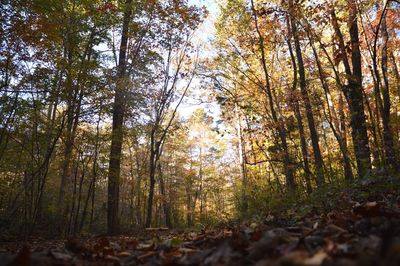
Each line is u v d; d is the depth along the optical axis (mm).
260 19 14242
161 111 18562
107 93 12438
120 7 13836
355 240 2396
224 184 35406
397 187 5703
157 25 16844
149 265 2609
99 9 11648
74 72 11117
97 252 3191
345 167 10227
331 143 20375
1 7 9039
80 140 13547
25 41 9516
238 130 22000
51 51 10570
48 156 10961
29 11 9648
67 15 11227
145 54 16188
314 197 7535
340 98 15742
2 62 9781
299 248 2404
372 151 10117
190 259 2602
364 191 6102
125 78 13602
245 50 15766
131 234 12531
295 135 15297
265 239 2631
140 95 15109
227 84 18328
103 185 24047
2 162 13180
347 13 11305
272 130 13953
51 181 16734
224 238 3443
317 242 2568
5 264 2232
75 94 11320
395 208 4086
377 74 9180
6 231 11141
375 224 2904
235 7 14742
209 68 17531
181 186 41469
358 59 10297
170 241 3773
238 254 2457
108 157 14328
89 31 12078
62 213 13883
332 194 7062
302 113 16203
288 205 8438
